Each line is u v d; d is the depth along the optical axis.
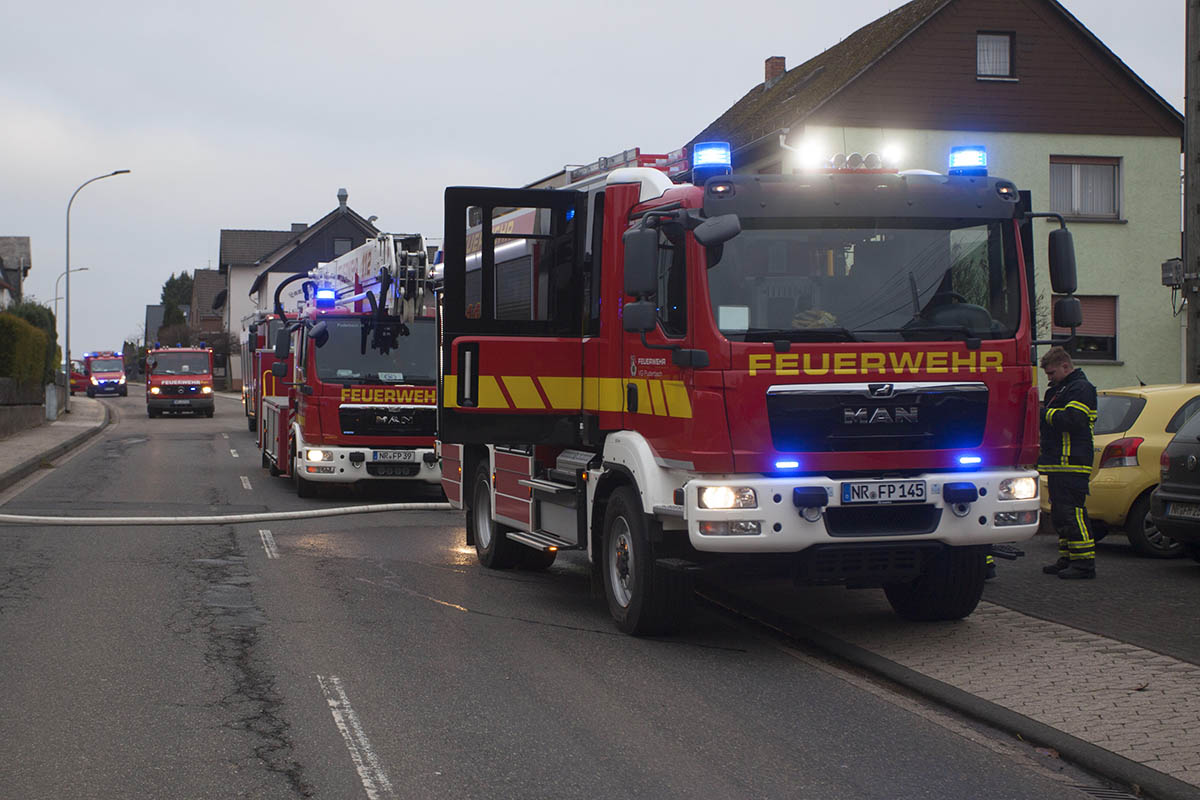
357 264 16.98
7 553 11.63
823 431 7.28
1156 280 27.27
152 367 47.97
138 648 7.57
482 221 8.96
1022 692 6.48
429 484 19.12
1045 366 10.08
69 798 4.82
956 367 7.44
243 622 8.45
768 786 5.07
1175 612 8.59
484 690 6.64
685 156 8.69
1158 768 5.20
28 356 35.75
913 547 7.39
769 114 29.27
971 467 7.56
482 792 4.94
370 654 7.50
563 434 9.12
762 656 7.61
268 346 23.05
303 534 13.30
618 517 8.35
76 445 30.31
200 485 19.38
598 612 9.09
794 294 7.34
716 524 7.17
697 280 7.26
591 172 9.67
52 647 7.58
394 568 11.03
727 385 7.17
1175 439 10.40
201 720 5.97
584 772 5.22
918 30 26.33
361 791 4.94
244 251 91.62
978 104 26.67
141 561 11.20
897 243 7.49
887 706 6.42
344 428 16.61
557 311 9.08
